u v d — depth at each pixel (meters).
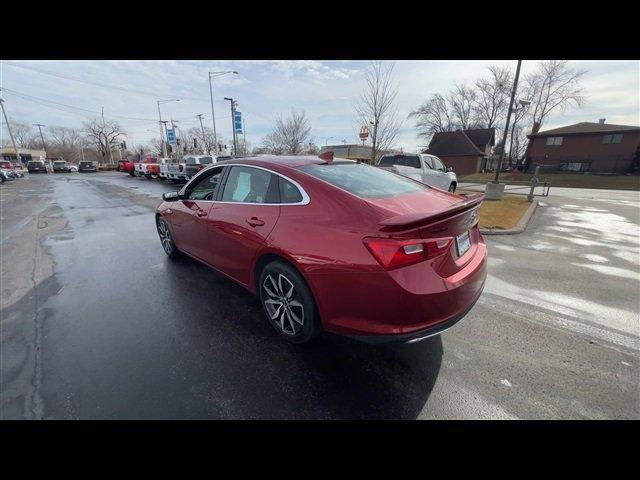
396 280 1.95
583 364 2.46
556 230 7.22
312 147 32.94
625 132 31.39
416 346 2.69
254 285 2.99
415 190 2.91
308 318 2.46
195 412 2.00
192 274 4.24
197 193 4.11
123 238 6.20
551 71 36.38
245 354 2.57
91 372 2.35
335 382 2.26
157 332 2.88
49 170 42.72
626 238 6.47
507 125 11.93
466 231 2.49
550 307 3.41
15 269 4.46
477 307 3.41
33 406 2.03
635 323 3.07
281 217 2.59
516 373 2.35
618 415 1.97
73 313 3.22
